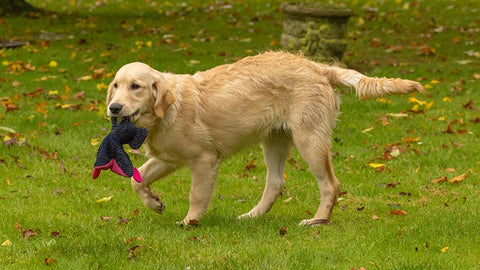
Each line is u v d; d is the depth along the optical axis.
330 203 8.33
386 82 8.23
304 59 8.40
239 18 23.89
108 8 26.36
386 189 9.83
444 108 13.95
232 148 8.23
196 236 7.68
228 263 6.73
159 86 7.56
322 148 8.20
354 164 10.95
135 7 26.55
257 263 6.73
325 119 8.22
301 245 7.29
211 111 7.98
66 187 9.65
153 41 20.00
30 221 8.05
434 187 9.81
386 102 14.15
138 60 17.47
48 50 18.59
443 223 8.02
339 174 10.49
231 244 7.38
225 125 8.05
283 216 8.72
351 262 6.82
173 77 7.97
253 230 7.96
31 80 15.55
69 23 22.84
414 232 7.78
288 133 8.40
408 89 8.18
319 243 7.44
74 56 17.83
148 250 7.14
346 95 14.56
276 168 8.75
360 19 22.86
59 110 13.27
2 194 9.20
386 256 6.96
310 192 9.80
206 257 6.95
